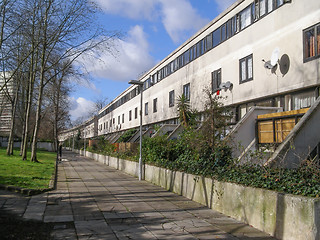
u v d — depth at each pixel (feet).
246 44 49.96
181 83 76.84
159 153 42.96
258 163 25.48
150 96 104.32
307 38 37.63
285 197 17.34
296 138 26.22
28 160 69.26
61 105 123.24
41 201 27.71
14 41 53.72
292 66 39.65
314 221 15.20
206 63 63.52
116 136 132.36
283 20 41.63
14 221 20.20
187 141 37.22
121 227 19.99
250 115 40.27
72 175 53.16
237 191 22.35
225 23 56.90
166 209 25.61
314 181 17.52
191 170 31.07
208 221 21.74
